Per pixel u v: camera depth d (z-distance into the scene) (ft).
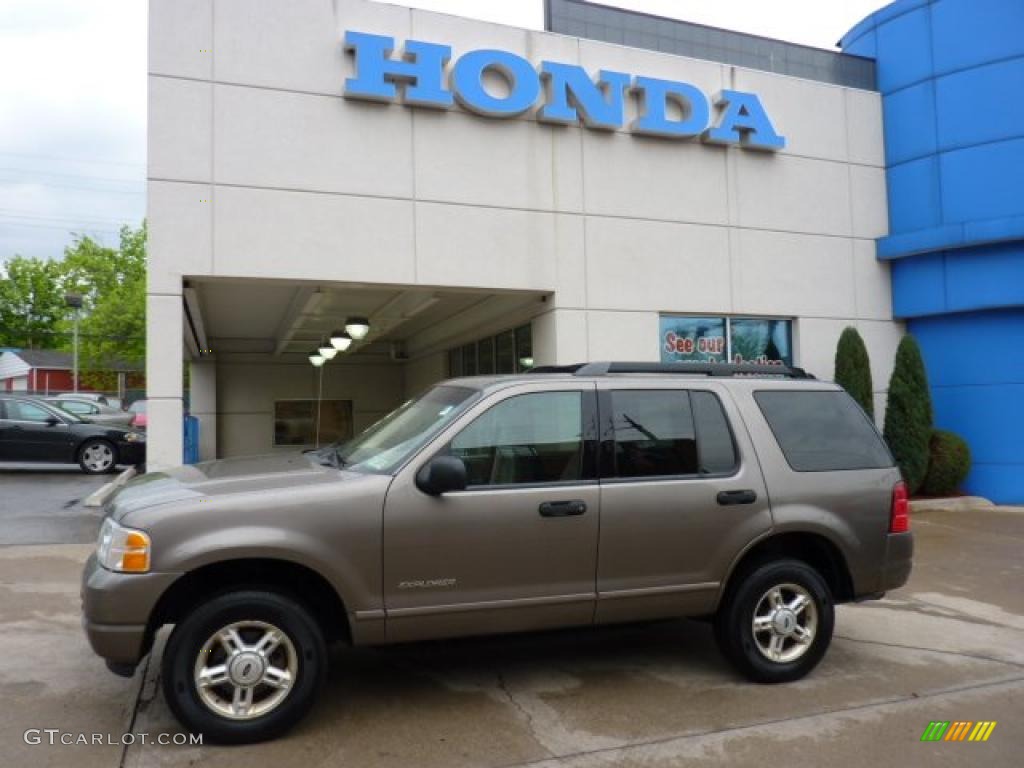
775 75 39.93
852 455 17.19
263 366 60.95
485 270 33.24
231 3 29.96
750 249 38.60
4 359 187.52
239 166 29.78
